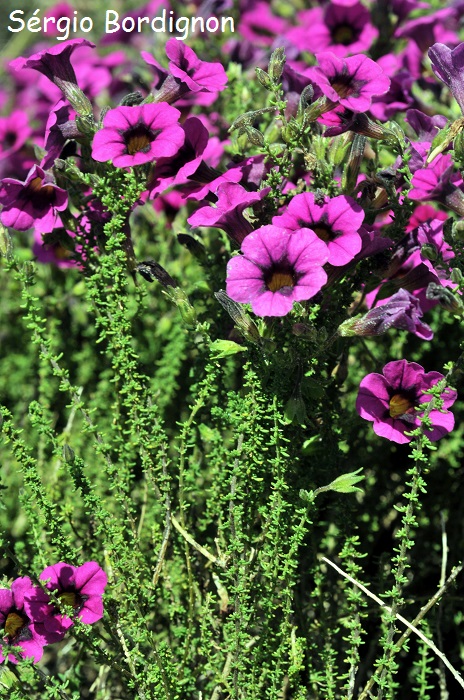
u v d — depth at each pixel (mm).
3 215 791
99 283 806
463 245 762
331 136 778
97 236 805
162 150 770
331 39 985
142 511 831
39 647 766
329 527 840
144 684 780
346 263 755
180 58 792
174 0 1049
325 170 785
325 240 760
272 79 777
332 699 785
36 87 1256
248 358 777
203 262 826
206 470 851
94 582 769
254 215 775
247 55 980
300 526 771
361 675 818
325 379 782
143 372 889
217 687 796
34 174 782
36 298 791
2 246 789
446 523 871
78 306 944
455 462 866
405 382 756
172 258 950
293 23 1198
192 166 776
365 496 865
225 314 817
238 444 776
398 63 971
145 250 955
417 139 802
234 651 782
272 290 748
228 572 778
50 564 840
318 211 757
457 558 862
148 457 793
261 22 1108
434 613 811
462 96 763
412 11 991
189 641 797
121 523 831
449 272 760
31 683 804
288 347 777
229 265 745
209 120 929
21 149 1049
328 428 797
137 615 790
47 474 886
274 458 782
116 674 830
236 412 783
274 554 777
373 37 982
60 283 953
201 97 909
